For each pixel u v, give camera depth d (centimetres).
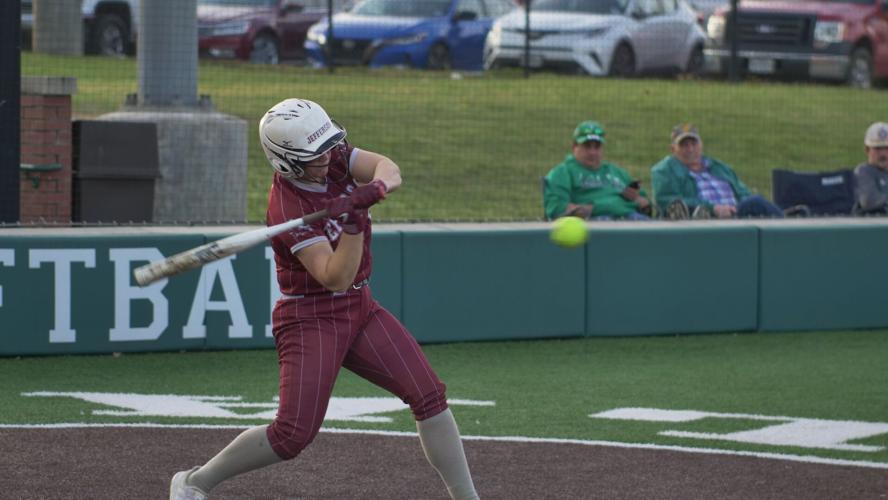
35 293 2931
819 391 2784
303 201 1672
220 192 4112
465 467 1741
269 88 5972
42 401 2566
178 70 4128
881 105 6669
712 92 6625
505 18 6719
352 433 2367
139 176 3672
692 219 3562
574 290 3309
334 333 1691
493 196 4847
